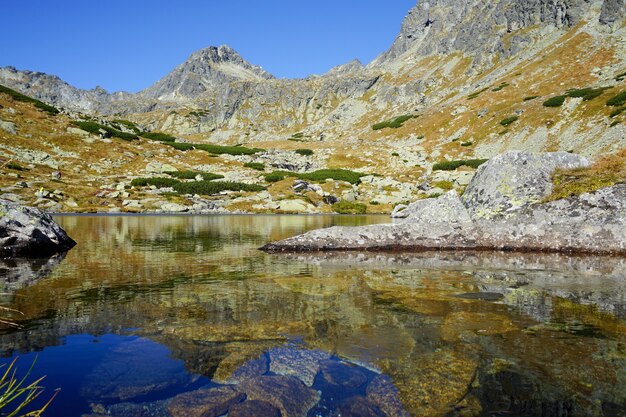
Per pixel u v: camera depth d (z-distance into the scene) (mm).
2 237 12156
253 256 12695
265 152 87625
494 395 3699
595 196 14117
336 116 160250
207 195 55906
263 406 3584
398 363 4383
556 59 107625
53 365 4352
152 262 11398
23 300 6973
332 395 3764
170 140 92750
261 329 5473
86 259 11984
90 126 79000
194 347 4863
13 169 53219
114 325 5641
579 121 71438
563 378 3971
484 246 14164
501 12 153375
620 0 108625
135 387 3898
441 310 6336
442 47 176750
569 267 10477
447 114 102188
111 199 49938
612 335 5121
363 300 7000
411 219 16547
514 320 5781
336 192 61438
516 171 15852
